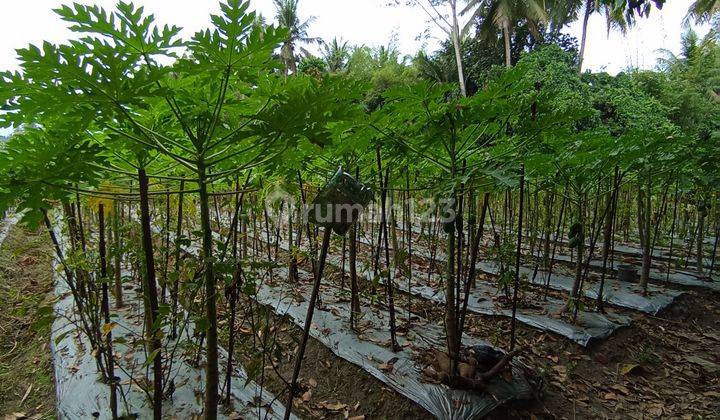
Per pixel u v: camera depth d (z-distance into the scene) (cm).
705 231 649
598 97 1248
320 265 162
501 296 434
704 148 419
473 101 220
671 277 520
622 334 374
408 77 1948
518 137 249
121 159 165
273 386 285
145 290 215
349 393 280
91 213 417
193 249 426
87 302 208
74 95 112
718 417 284
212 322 153
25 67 104
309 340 334
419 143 244
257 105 167
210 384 156
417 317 378
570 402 288
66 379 261
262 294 407
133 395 240
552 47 1263
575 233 379
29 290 441
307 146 188
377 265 363
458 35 1747
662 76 1719
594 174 392
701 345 381
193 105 146
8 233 621
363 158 309
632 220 789
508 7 1482
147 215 158
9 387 280
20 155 120
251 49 123
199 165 142
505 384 272
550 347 350
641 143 337
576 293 381
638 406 293
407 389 268
